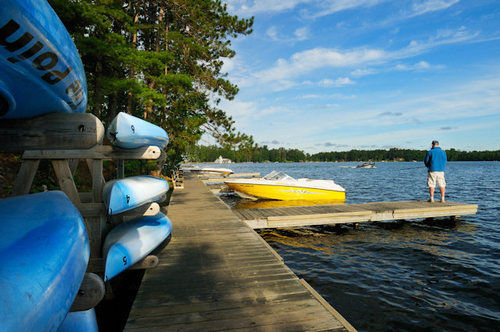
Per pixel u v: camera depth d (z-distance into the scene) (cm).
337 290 406
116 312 320
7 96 123
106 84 930
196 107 1380
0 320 62
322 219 741
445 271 471
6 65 111
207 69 1505
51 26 125
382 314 341
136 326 215
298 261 530
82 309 141
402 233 723
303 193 1245
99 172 319
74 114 157
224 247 418
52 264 95
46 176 620
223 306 246
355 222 771
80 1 832
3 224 105
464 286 414
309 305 248
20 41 106
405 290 404
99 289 143
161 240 361
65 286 97
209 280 300
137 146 331
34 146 151
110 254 274
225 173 2747
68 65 146
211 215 673
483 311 345
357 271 476
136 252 301
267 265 343
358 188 2055
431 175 900
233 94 1446
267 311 238
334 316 230
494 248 591
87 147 159
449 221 845
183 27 1420
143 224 356
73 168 355
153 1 1320
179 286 286
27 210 125
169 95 1386
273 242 659
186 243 439
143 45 1549
